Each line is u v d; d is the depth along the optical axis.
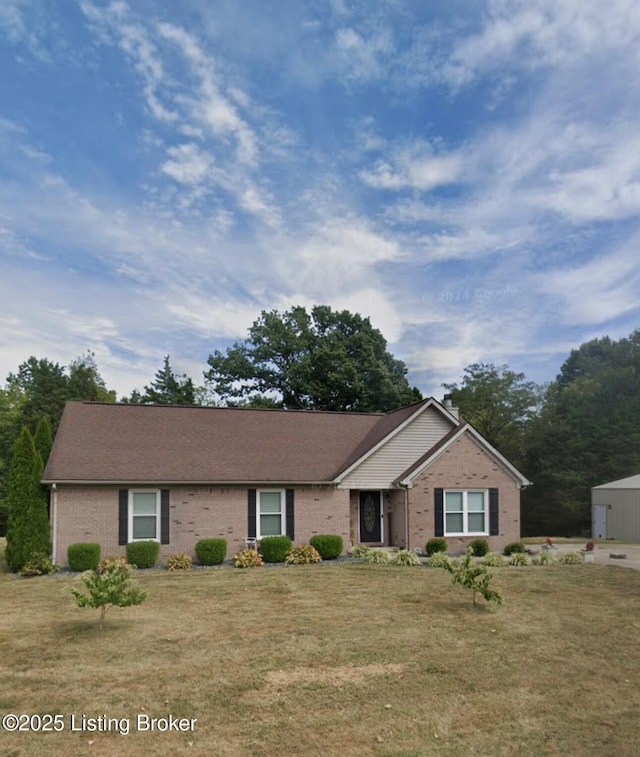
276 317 46.94
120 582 10.77
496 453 23.56
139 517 20.25
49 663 8.88
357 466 22.94
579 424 46.50
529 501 48.59
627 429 44.97
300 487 22.05
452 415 24.53
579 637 10.48
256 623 11.36
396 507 23.42
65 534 19.39
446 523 22.88
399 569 18.55
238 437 23.78
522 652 9.56
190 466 21.19
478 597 13.92
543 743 6.45
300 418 26.31
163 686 7.97
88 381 53.19
